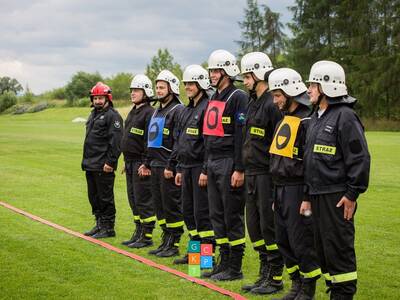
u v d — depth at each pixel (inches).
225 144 282.8
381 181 619.2
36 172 734.5
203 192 306.5
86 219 442.3
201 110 306.8
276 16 2672.2
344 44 2180.1
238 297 251.8
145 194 358.6
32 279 277.3
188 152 309.3
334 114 216.7
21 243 354.9
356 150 209.2
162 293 259.1
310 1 2223.2
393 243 355.9
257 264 315.0
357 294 258.7
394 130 1883.6
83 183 639.1
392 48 2012.8
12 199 529.3
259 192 261.0
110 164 378.6
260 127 259.9
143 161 358.3
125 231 404.2
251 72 263.1
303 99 239.0
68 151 1034.7
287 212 239.9
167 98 345.7
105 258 323.9
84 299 248.7
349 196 209.6
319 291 265.1
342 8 2154.3
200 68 311.1
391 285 272.7
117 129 379.9
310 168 220.1
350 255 216.2
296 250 239.8
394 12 2021.4
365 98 1995.6
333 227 215.0
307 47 2239.2
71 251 338.6
